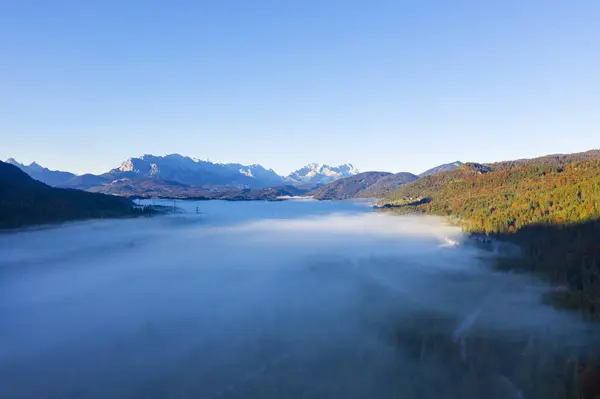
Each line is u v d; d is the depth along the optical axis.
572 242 119.19
